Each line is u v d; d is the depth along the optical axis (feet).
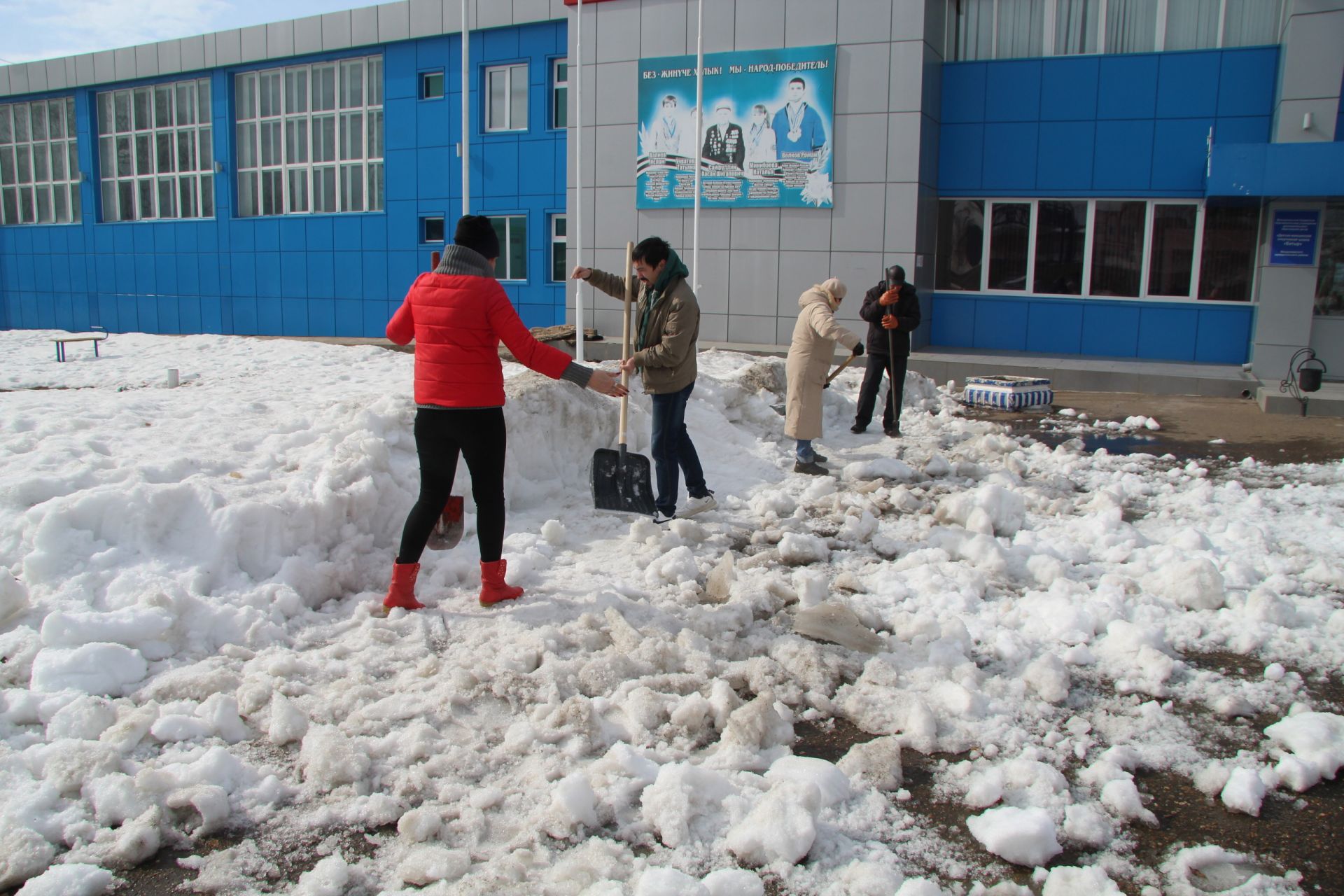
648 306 19.62
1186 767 10.68
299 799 9.75
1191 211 50.62
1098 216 52.39
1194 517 21.47
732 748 10.71
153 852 8.89
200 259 79.66
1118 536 18.93
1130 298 52.11
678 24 54.54
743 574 16.88
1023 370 47.09
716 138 54.34
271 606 13.89
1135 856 9.14
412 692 11.89
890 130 51.03
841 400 34.60
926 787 10.30
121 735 10.37
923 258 52.60
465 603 15.03
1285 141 44.57
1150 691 12.50
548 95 63.10
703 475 23.26
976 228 54.75
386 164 69.82
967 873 8.89
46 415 22.93
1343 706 12.16
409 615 14.34
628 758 10.31
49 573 13.38
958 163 54.34
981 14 53.31
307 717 11.20
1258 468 27.40
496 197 65.72
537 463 21.94
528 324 65.67
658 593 15.74
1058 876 8.61
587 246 58.65
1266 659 13.56
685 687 12.26
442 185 67.87
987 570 17.13
